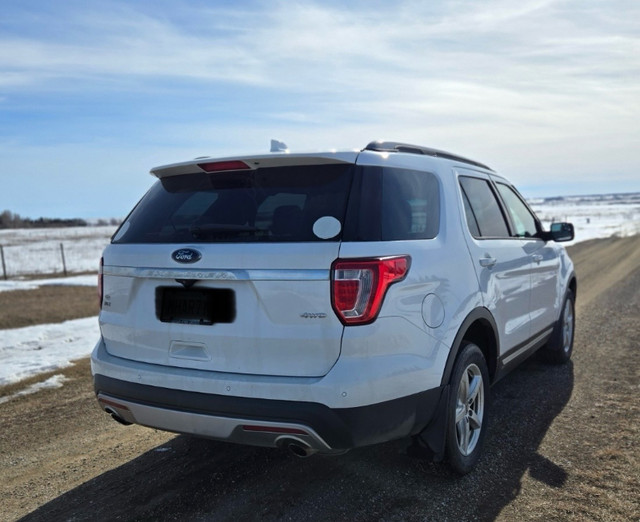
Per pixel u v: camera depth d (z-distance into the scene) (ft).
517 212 16.47
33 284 54.24
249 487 11.14
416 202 10.87
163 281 10.13
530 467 11.69
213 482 11.43
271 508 10.30
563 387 16.89
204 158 10.73
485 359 12.86
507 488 10.82
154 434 14.47
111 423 15.46
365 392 8.98
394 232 9.87
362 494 10.72
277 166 10.08
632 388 16.57
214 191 10.55
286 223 9.47
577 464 11.76
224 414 9.35
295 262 9.04
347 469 11.77
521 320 14.75
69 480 11.89
